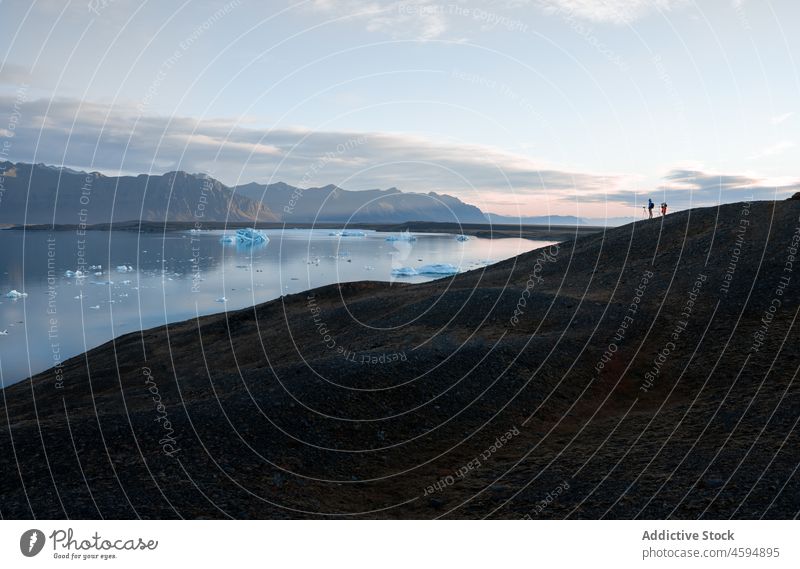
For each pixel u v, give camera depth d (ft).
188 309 209.05
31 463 34.30
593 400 51.98
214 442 38.42
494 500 33.01
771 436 36.42
